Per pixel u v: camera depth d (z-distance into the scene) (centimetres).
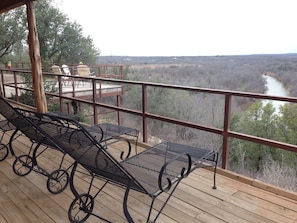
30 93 860
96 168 202
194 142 916
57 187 266
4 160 336
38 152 360
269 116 757
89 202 226
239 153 735
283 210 221
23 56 1686
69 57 1903
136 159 238
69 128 194
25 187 268
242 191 252
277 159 697
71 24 1875
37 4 1714
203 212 221
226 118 279
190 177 280
